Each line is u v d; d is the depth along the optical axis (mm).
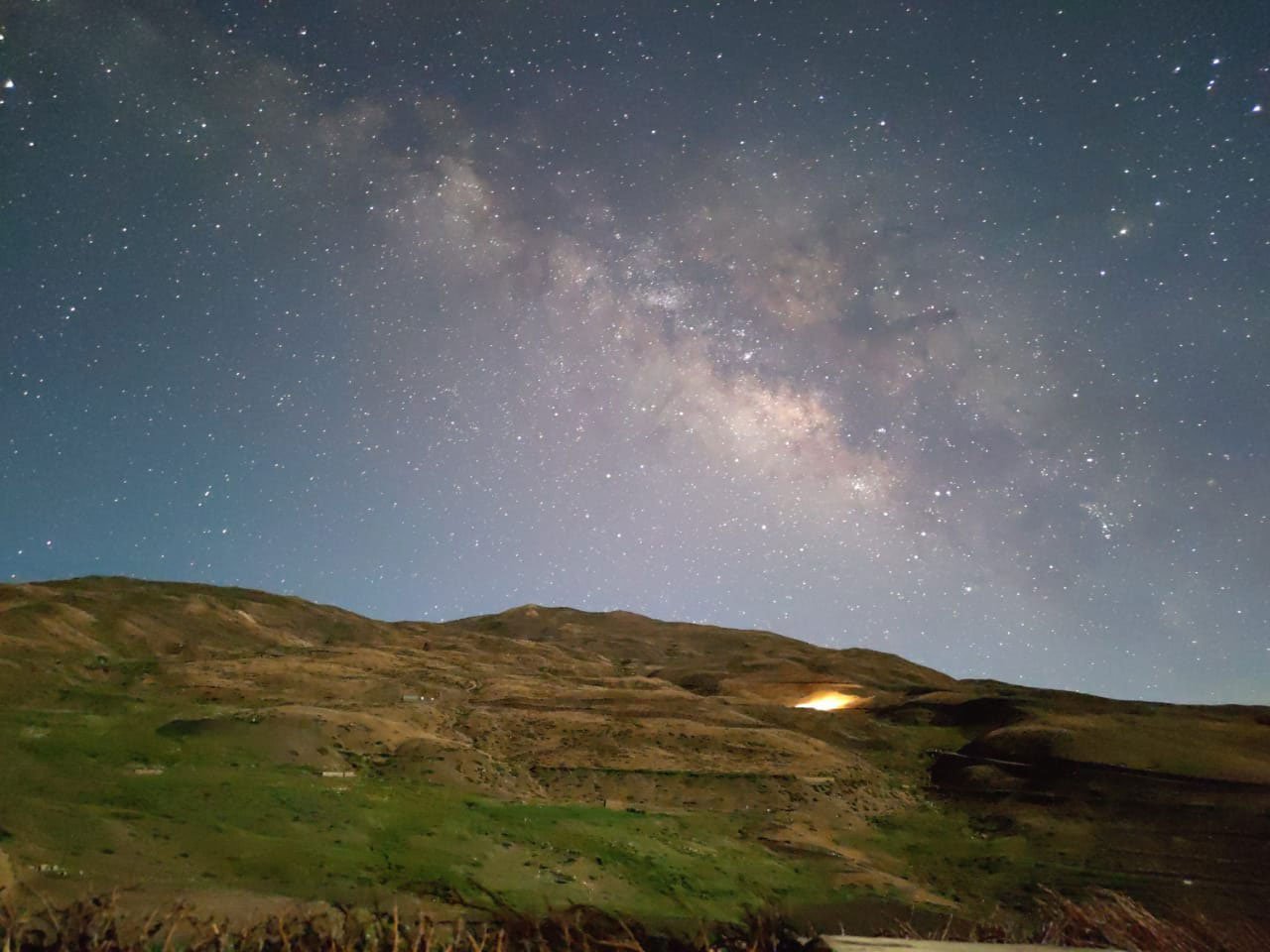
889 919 15539
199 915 8648
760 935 4059
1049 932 5430
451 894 12203
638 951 4543
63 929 4699
